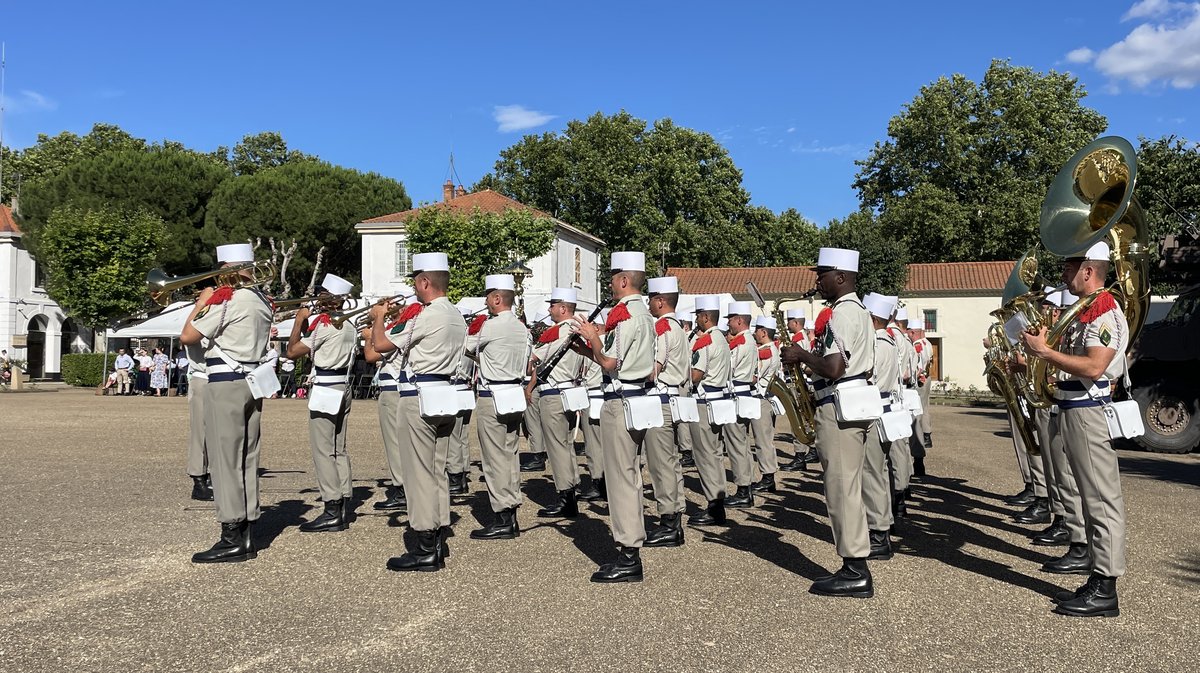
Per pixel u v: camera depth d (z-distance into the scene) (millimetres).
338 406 7484
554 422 8398
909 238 46656
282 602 5418
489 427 7371
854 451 5660
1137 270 5625
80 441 13711
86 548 6652
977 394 35562
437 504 6270
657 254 48156
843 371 5570
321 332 7641
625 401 6004
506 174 52656
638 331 6188
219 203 42000
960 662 4500
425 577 6035
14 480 9719
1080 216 6070
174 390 28656
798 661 4488
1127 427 5266
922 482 10609
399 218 37375
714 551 6918
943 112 47719
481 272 31266
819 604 5473
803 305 39031
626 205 49312
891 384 8062
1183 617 5246
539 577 6066
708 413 8188
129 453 12227
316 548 6871
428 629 4938
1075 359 5223
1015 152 47750
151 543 6844
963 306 38375
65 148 54156
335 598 5512
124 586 5703
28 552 6504
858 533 5645
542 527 7867
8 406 22234
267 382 6520
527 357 7691
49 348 45438
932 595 5695
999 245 45688
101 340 48500
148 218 35469
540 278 37219
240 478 6430
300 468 11172
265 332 6738
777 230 54688
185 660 4430
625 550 5980
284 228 41531
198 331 6270
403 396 6281
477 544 7121
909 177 48812
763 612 5289
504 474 7359
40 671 4262
